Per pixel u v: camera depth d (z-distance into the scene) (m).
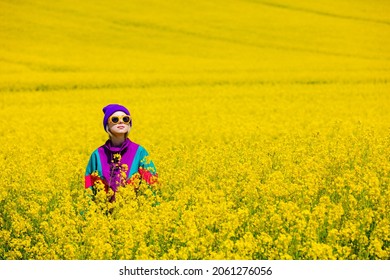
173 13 67.06
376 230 7.23
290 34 59.59
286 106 29.16
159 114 27.31
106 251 7.09
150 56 49.38
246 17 66.69
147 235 7.86
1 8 64.56
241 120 23.19
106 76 39.53
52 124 24.50
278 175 9.23
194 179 10.64
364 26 63.97
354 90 34.88
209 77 39.31
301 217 7.48
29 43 52.59
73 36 56.06
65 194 9.56
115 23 61.72
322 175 10.21
